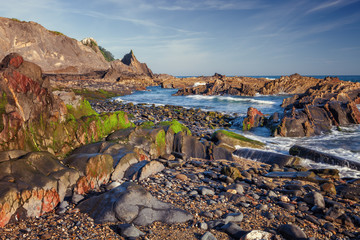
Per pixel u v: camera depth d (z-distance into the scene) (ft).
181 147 36.60
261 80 194.29
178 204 19.88
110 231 14.99
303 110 57.11
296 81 157.69
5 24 191.31
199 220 17.33
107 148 26.68
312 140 46.65
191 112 86.38
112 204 16.79
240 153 38.83
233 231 15.62
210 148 37.29
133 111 83.30
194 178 26.99
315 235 16.55
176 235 15.14
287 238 15.49
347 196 23.47
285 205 20.56
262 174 30.37
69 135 26.13
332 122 56.95
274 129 51.80
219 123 66.18
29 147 20.67
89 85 171.53
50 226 15.19
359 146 41.88
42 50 212.02
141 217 16.34
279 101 120.26
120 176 25.12
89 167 21.48
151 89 233.35
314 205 20.88
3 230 14.14
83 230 14.89
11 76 19.71
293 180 28.60
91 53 259.19
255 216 18.75
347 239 16.21
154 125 38.06
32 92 21.67
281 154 36.11
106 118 32.73
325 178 29.01
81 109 31.53
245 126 57.77
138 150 28.96
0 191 14.92
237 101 126.52
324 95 75.05
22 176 17.01
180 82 248.73
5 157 17.87
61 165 20.36
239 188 24.02
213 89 168.66
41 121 22.53
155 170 27.68
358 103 83.66
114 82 228.84
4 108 18.86
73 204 18.30
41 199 16.80
